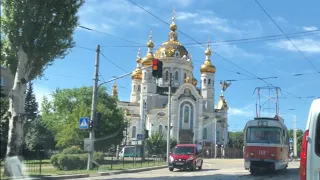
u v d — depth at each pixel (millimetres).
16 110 17781
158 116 89750
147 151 64250
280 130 22438
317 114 6656
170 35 101188
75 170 24141
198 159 29125
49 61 18844
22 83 17969
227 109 102688
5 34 17906
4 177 16984
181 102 90438
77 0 18688
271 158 21828
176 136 88312
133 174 23875
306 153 6617
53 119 57281
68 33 18609
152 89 92375
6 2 17641
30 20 17781
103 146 43781
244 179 19203
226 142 99812
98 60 25953
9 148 17500
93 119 25000
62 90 57938
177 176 21562
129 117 90625
